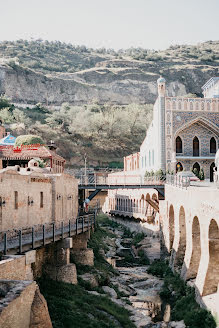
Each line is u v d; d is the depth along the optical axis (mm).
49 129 116688
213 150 55906
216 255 24891
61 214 35750
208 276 25016
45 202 31266
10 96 145000
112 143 123000
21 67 151625
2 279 15500
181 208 35188
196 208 28375
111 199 87688
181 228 35719
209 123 54719
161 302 29906
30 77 151875
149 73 177375
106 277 32906
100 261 39625
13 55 198625
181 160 54969
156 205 55250
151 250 49219
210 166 55594
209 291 25078
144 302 30016
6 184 23375
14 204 24734
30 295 14664
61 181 35656
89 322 22125
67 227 34469
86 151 113688
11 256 18141
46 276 27875
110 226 76875
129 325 24141
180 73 176750
